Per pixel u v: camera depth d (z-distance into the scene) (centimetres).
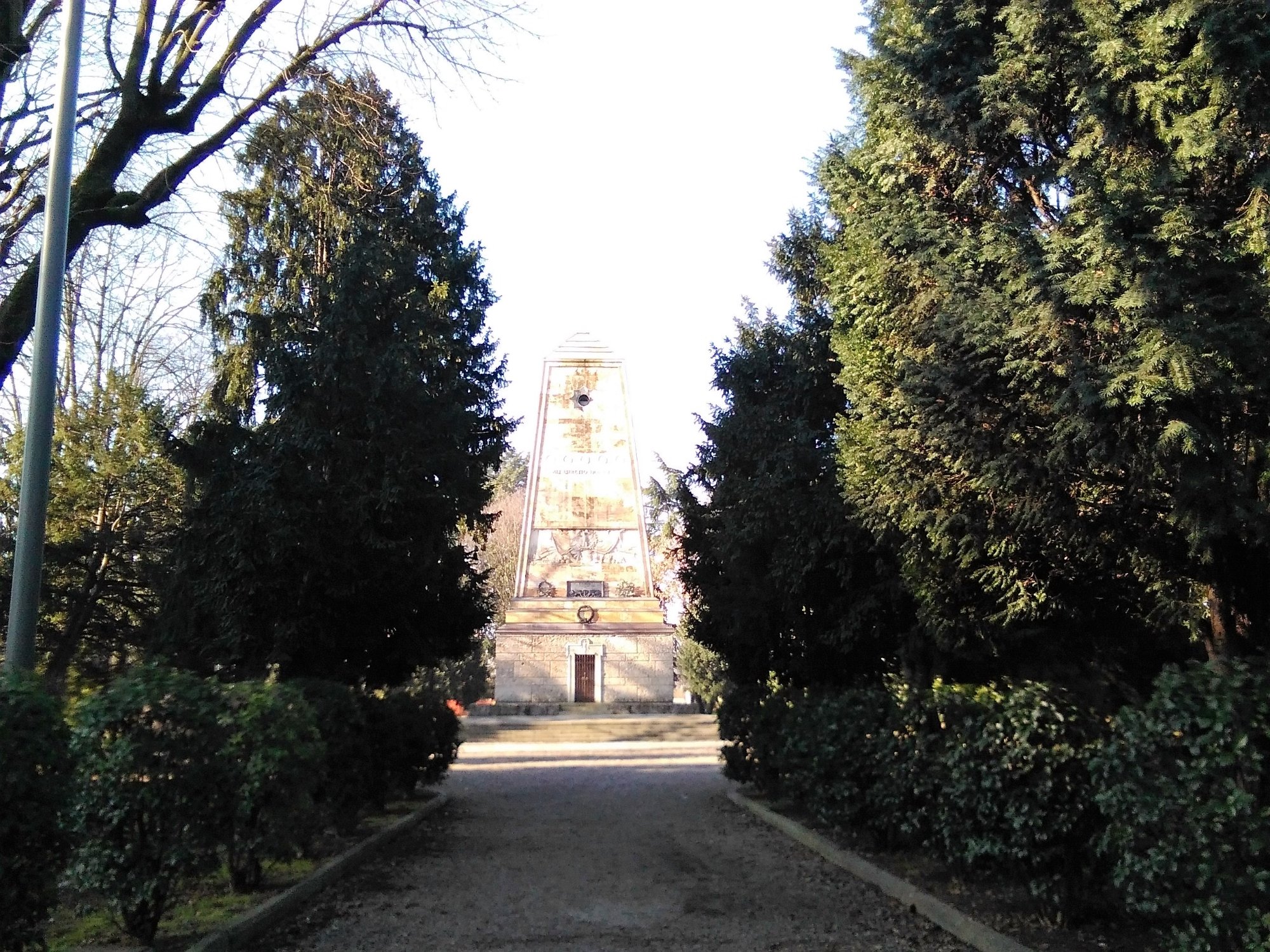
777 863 1106
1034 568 869
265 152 1398
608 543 4350
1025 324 766
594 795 1889
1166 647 941
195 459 1348
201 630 1357
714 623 1741
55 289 809
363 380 1345
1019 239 782
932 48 902
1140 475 727
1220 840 503
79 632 2100
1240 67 691
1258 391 682
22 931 541
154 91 1177
